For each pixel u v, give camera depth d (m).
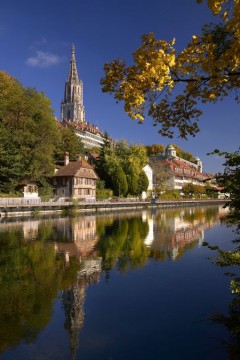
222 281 14.89
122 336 9.66
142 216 56.88
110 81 6.14
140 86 5.86
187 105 6.89
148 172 108.50
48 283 14.83
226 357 8.37
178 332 9.84
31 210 51.50
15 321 10.73
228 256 8.45
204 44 5.96
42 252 22.19
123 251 22.56
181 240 27.77
